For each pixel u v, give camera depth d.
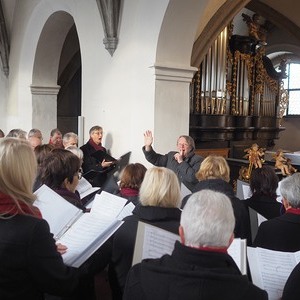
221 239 1.34
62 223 2.17
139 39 5.43
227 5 7.08
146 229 1.82
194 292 1.24
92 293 2.27
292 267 1.84
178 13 5.06
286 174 6.00
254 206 2.94
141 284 1.36
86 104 6.65
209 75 8.75
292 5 10.09
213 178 2.90
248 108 10.48
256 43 10.30
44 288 1.65
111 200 2.66
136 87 5.52
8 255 1.54
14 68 9.95
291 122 15.51
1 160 1.62
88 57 6.53
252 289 1.30
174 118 5.41
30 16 8.84
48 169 2.49
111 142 6.04
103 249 2.21
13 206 1.61
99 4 5.81
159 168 2.17
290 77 15.48
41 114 9.41
